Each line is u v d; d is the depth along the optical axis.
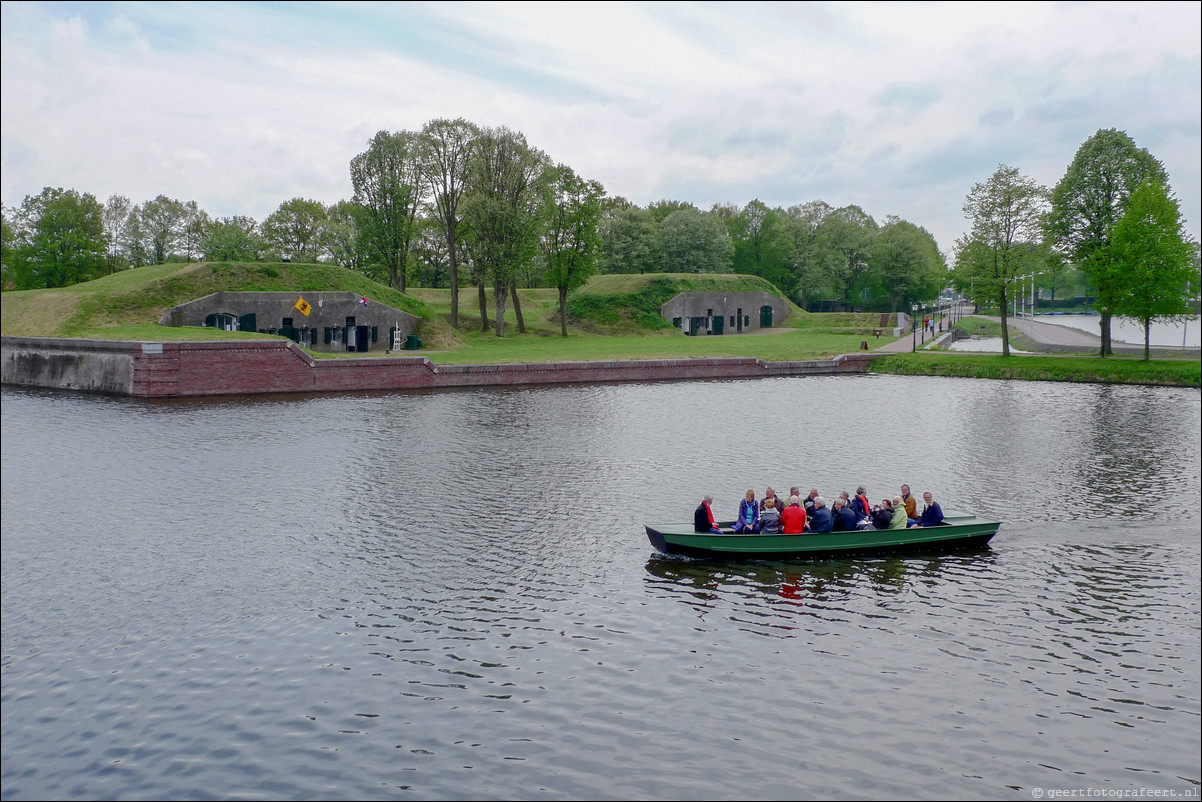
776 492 32.41
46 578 23.77
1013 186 67.88
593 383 64.81
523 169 80.88
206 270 71.94
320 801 14.44
